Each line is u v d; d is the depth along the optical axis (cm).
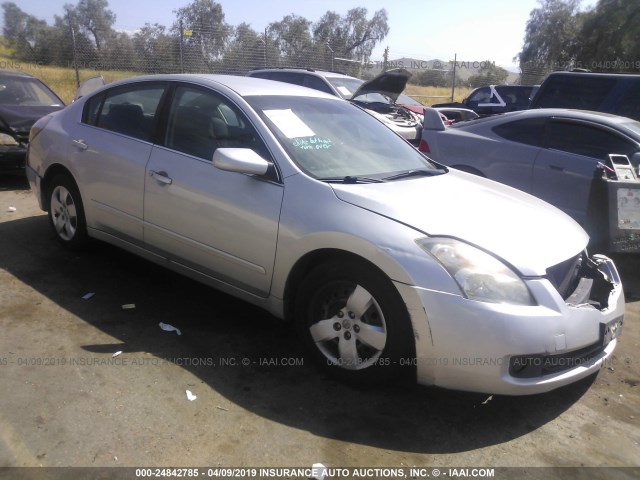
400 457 268
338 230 305
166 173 389
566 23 3556
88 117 471
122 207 424
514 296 281
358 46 3878
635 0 3045
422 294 281
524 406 318
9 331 357
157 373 323
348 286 314
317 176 342
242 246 350
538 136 619
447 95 2556
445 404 313
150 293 430
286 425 285
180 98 409
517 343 274
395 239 292
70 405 288
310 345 332
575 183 579
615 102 730
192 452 261
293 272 332
